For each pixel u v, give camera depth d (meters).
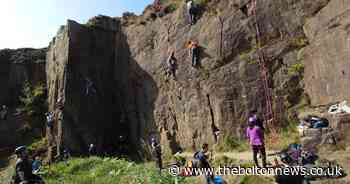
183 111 23.88
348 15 16.30
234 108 20.50
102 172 19.12
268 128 18.98
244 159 16.27
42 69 35.22
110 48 30.95
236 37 21.64
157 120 25.91
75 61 29.42
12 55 35.88
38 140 31.69
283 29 20.19
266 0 21.09
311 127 14.83
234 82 20.81
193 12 24.31
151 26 27.98
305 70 18.73
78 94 28.83
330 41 17.03
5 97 34.56
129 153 27.50
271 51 20.06
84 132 28.09
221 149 20.14
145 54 27.78
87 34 30.44
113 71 30.62
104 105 29.56
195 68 23.20
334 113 14.69
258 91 19.83
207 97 22.17
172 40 25.64
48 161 27.84
